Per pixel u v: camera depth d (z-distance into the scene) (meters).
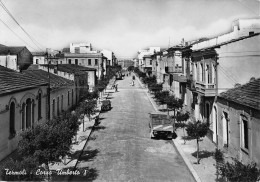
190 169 15.94
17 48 43.78
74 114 20.34
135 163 17.44
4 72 20.30
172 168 16.58
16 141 17.88
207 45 27.88
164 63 51.69
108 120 31.84
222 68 20.94
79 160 18.03
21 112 18.89
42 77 29.58
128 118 33.00
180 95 35.91
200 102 25.69
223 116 19.44
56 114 29.05
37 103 22.45
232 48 20.92
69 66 53.12
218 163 14.78
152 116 24.94
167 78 46.47
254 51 20.94
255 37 20.95
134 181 14.49
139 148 20.89
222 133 19.59
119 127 28.27
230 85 20.98
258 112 13.70
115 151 20.08
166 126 23.81
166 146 21.50
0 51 41.69
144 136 24.67
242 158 16.00
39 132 12.94
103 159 18.23
